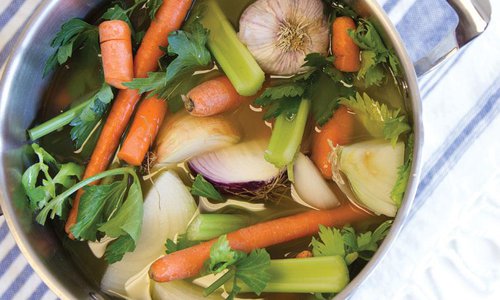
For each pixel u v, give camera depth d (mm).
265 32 522
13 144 510
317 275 502
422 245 594
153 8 526
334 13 524
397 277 594
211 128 529
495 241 593
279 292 513
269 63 526
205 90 519
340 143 520
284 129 521
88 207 511
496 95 589
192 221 527
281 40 522
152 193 531
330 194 524
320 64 521
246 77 522
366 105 514
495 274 594
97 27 534
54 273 502
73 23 520
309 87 521
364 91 517
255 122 529
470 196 592
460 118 590
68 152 537
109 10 521
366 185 515
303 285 504
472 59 585
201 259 516
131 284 526
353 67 518
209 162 529
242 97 527
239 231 518
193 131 529
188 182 536
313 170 523
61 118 526
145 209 530
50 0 496
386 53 500
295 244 526
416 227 594
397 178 504
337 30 513
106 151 532
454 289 598
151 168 533
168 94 530
